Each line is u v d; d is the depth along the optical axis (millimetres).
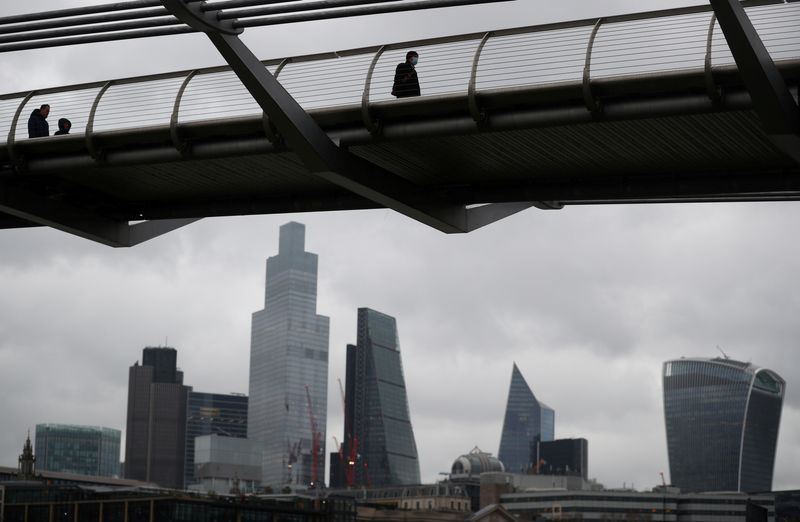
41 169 49125
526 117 41812
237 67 41219
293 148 43688
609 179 48031
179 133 46188
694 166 45969
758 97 37375
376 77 43875
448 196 50594
